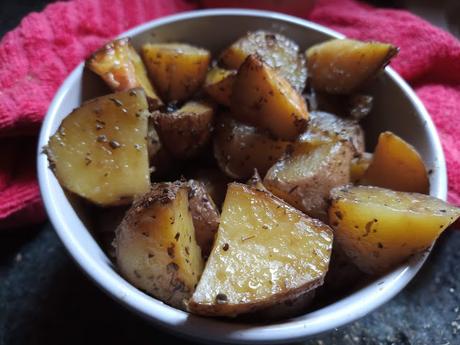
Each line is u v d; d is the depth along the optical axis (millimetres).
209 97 180
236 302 123
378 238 142
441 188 157
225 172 169
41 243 191
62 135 154
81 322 172
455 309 183
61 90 168
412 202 145
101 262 139
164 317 126
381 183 164
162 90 188
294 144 163
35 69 200
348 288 154
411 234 139
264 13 200
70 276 182
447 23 262
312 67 188
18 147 195
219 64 191
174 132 169
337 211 145
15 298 177
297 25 199
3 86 196
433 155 167
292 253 133
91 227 160
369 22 236
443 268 191
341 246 151
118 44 178
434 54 219
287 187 153
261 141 168
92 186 152
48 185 146
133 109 158
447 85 225
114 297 129
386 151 161
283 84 167
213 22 199
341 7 252
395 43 226
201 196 147
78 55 206
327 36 197
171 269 133
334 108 187
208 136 174
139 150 156
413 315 180
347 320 130
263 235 136
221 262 130
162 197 133
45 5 258
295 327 126
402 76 220
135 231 134
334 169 156
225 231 136
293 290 127
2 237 192
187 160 179
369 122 193
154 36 194
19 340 168
